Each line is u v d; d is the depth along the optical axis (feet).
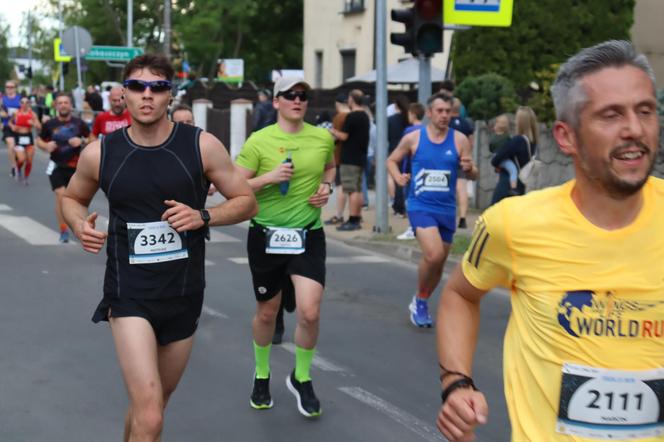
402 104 53.11
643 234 8.17
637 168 7.88
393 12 39.96
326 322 28.09
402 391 21.24
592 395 8.25
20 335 25.17
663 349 8.20
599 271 8.20
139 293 13.80
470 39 63.62
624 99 7.82
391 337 26.35
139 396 13.17
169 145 14.11
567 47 62.59
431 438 18.26
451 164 26.63
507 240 8.60
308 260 19.20
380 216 45.91
